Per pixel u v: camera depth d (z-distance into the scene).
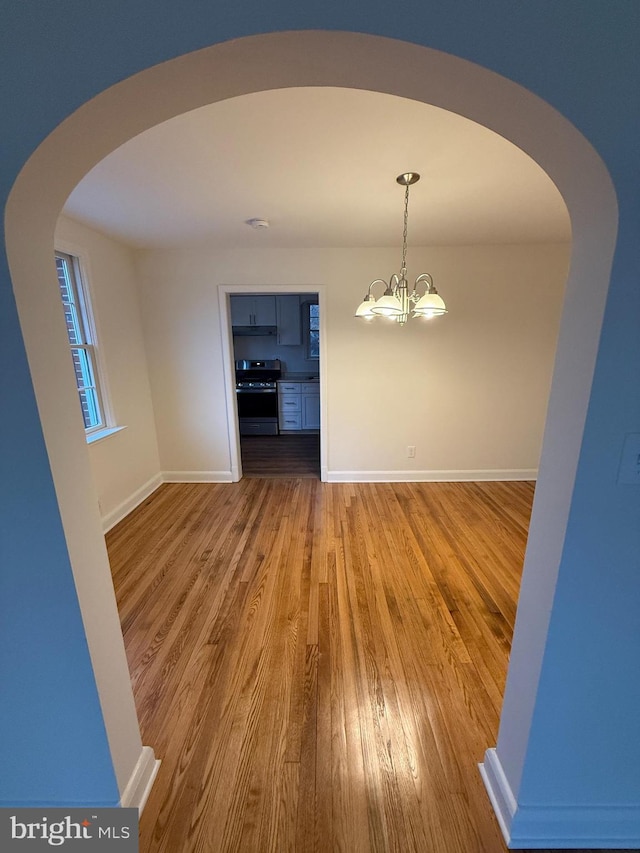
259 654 1.83
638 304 0.79
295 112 1.45
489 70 0.69
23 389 0.85
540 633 1.02
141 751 1.28
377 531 3.04
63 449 0.94
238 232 3.04
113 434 3.18
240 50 0.70
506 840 1.14
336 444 4.06
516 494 3.76
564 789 1.12
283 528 3.10
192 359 3.87
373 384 3.89
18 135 0.72
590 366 0.84
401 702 1.58
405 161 1.86
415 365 3.84
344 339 3.78
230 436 4.06
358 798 1.24
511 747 1.17
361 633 1.96
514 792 1.15
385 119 1.50
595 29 0.67
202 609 2.15
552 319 3.74
